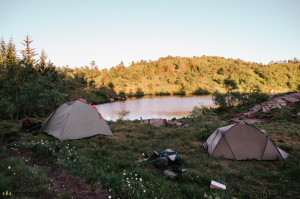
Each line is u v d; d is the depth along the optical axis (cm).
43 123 1190
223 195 505
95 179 539
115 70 19075
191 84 14375
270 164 809
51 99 2330
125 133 1388
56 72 5603
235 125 912
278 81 16650
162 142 1133
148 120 2152
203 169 710
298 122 2209
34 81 2634
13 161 600
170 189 502
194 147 1046
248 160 859
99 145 984
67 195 425
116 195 455
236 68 19600
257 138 890
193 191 502
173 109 6022
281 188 568
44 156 738
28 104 2362
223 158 859
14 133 1051
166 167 712
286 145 1037
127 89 13512
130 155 827
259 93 4338
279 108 2838
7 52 5003
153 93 12962
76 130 1079
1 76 2603
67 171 605
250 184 598
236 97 4516
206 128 1329
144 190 457
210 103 7362
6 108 2020
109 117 4650
